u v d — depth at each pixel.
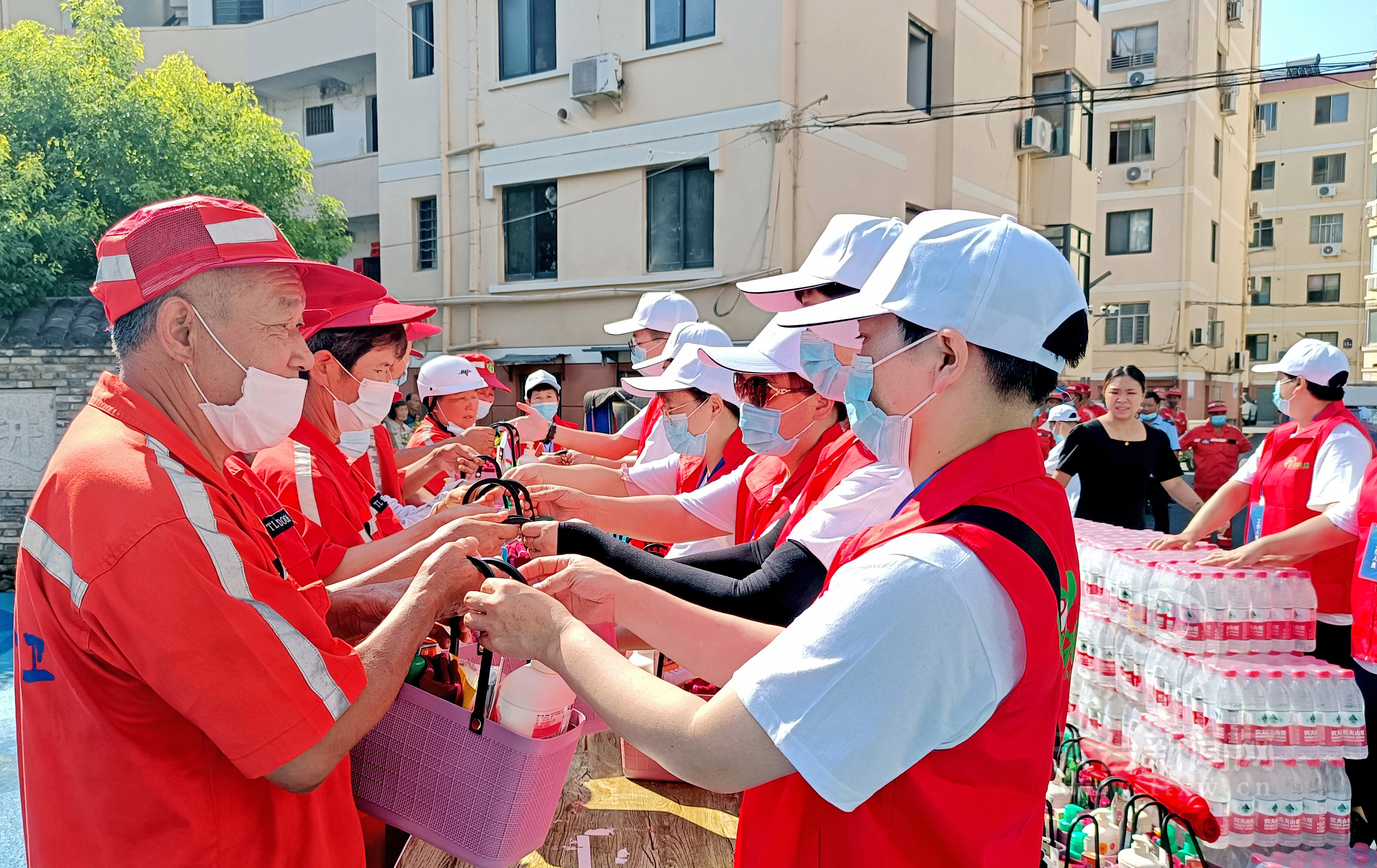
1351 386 15.45
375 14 14.98
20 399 7.36
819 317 1.17
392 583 1.80
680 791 2.27
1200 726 2.69
